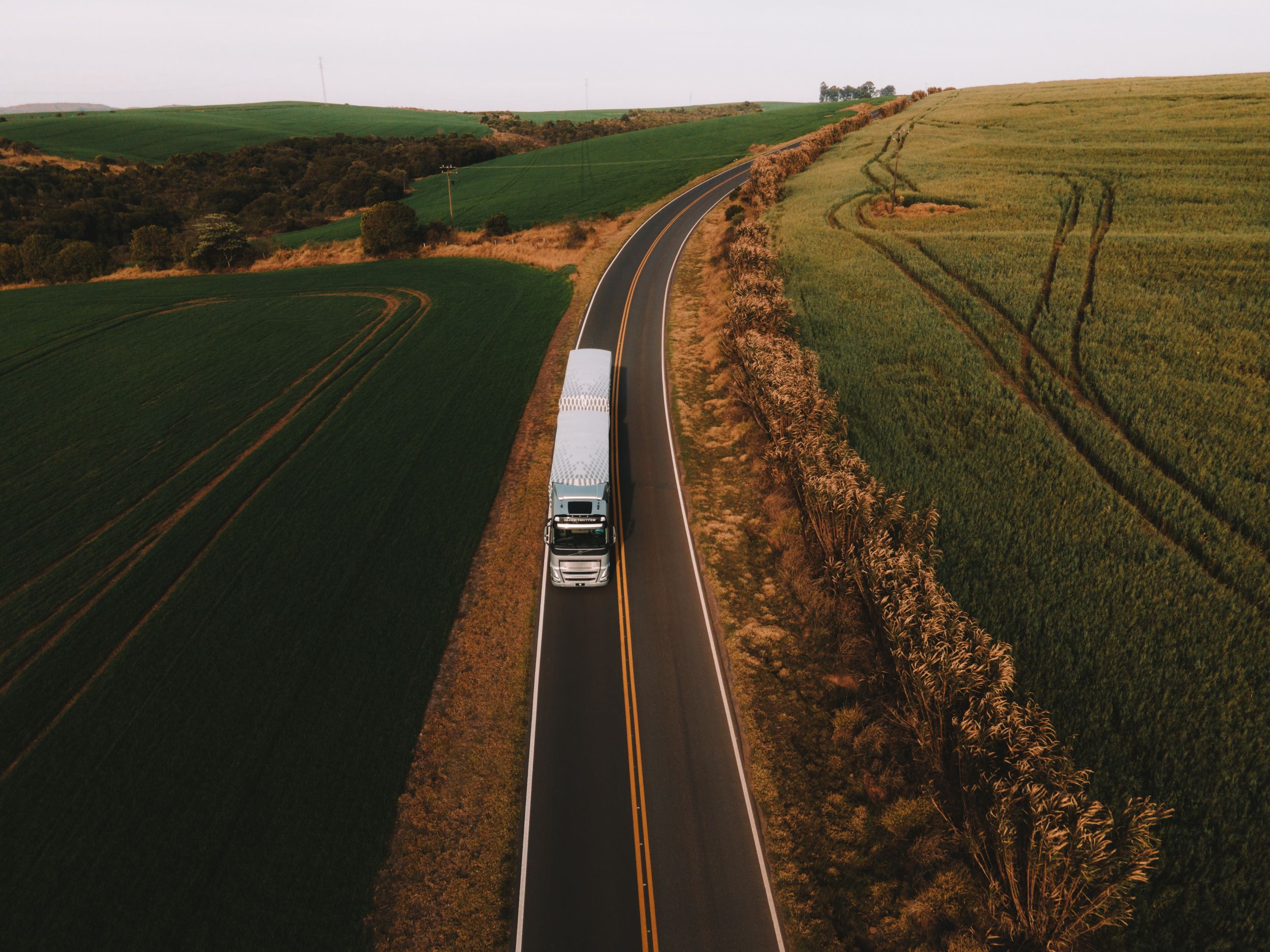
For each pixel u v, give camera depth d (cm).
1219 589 2059
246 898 1554
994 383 3316
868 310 4291
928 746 1712
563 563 2359
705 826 1728
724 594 2502
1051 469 2650
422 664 2184
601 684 2130
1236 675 1822
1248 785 1580
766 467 3134
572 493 2386
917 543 2191
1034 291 3988
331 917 1524
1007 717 1518
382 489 3119
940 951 1444
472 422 3712
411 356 4606
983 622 2078
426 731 1975
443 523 2878
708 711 2048
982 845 1495
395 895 1575
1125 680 1850
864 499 2197
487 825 1722
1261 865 1434
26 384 4394
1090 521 2389
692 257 6275
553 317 5181
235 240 7656
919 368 3578
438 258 7256
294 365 4612
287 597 2469
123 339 5203
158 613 2398
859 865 1623
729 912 1547
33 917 1515
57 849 1652
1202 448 2578
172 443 3628
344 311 5719
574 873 1617
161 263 7975
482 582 2556
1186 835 1504
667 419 3738
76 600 2494
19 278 7712
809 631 2298
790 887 1595
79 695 2091
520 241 7312
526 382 4153
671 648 2273
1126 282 3869
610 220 7700
